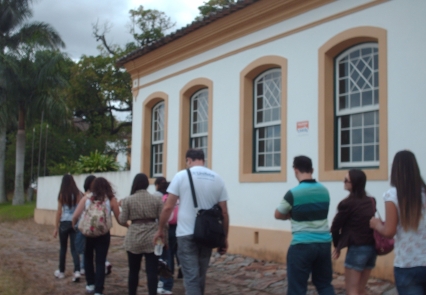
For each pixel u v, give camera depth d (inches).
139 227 276.1
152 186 598.9
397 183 177.5
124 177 653.9
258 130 457.4
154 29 1317.7
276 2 419.2
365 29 354.0
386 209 179.6
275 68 440.8
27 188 1382.9
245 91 459.8
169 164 563.8
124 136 1542.8
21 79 988.6
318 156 383.6
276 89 439.8
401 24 332.5
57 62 1002.7
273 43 430.6
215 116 493.7
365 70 366.0
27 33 1050.7
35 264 440.5
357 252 230.2
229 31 475.2
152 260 275.1
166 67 575.8
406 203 174.1
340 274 359.9
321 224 223.8
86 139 1428.4
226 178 475.2
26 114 1035.3
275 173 422.3
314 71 391.9
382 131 338.0
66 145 1387.8
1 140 1255.5
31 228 781.3
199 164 252.4
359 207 230.2
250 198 445.7
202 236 233.3
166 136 571.5
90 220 305.4
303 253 220.5
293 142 406.0
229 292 333.7
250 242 437.4
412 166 177.6
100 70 1348.4
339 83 383.6
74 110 1406.3
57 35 1062.4
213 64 500.1
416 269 170.7
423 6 321.1
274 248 414.3
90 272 324.8
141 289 342.0
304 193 222.8
